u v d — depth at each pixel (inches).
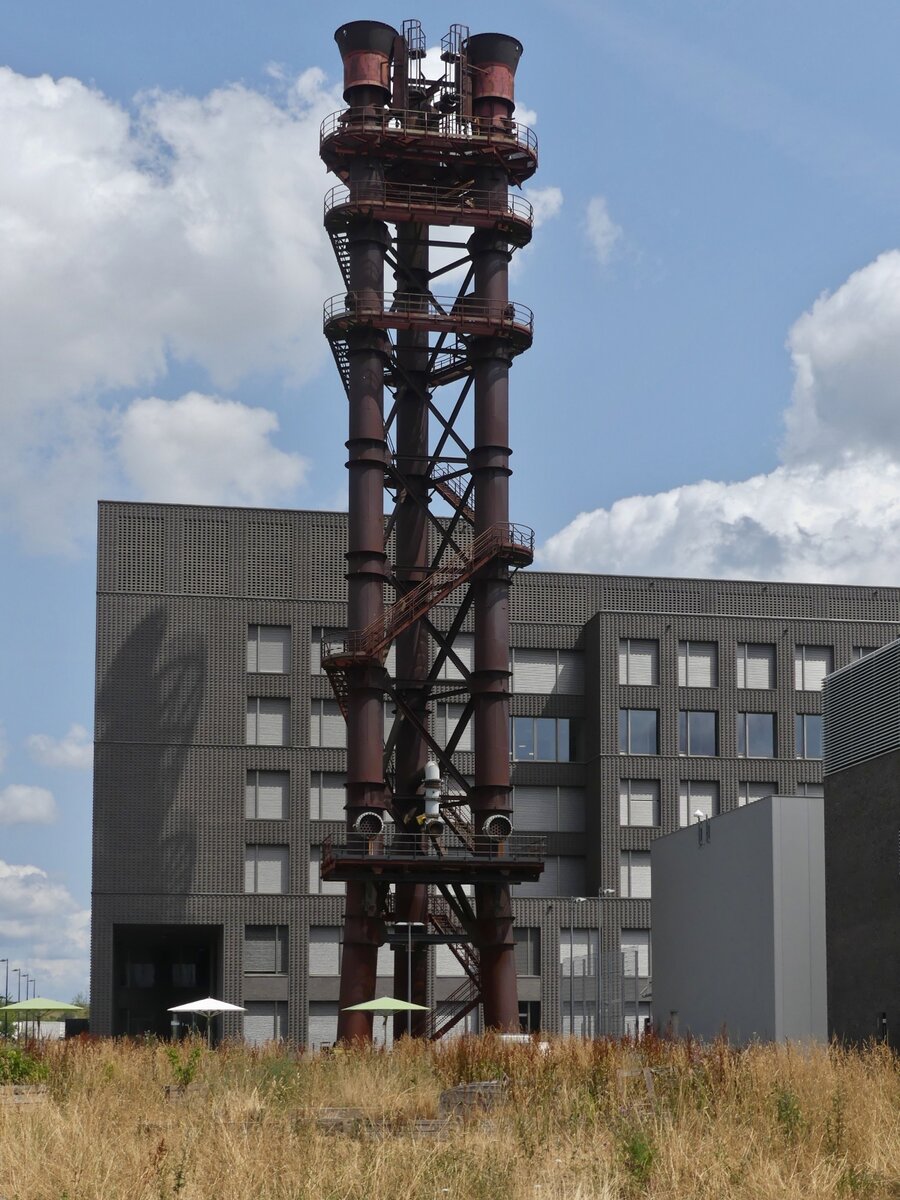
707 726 3481.8
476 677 2554.1
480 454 2596.0
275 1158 799.7
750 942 2361.0
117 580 3314.5
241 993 3208.7
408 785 2650.1
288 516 3388.3
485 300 2623.0
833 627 3565.5
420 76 2696.9
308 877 3272.6
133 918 3198.8
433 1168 785.6
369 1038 2452.0
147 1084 1462.8
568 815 3484.3
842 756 1987.0
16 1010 2209.6
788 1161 842.2
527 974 3284.9
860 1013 1908.2
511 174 2672.2
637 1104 1037.2
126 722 3265.3
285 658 3346.5
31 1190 766.5
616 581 3585.1
